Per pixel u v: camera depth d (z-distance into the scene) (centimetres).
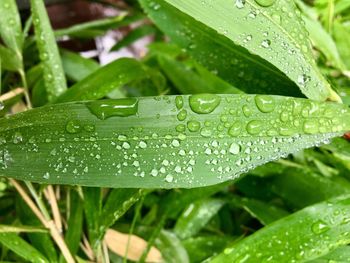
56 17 32
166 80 23
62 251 17
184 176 13
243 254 15
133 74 19
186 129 13
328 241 15
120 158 13
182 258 19
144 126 13
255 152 13
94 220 17
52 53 19
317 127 14
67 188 18
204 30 17
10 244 16
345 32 21
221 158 13
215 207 20
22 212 19
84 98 17
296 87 17
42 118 14
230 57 17
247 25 14
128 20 27
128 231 19
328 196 19
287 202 20
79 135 13
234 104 14
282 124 14
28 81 22
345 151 16
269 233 15
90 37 27
